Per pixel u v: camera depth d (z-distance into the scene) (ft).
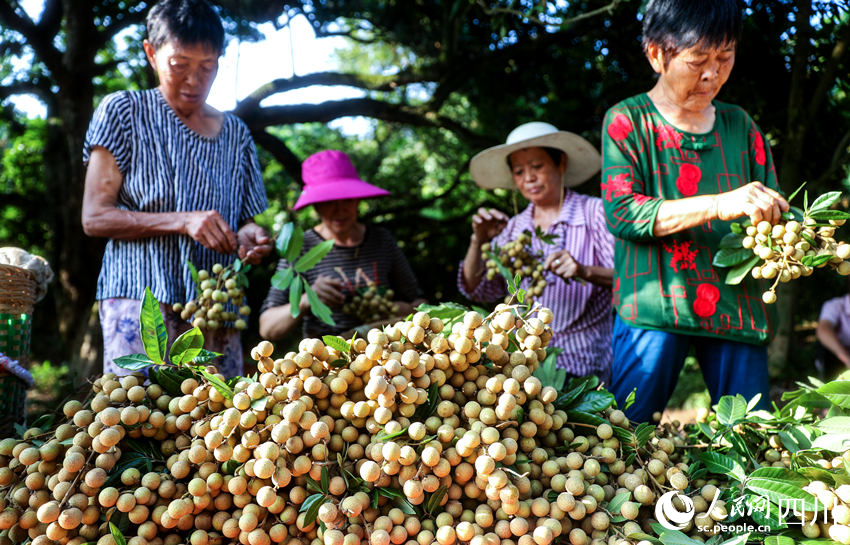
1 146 33.78
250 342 18.67
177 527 3.77
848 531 3.58
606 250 8.04
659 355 6.07
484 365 4.21
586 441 4.22
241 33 16.21
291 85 17.16
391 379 3.76
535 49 16.76
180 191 6.36
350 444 3.91
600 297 8.11
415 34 18.08
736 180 6.07
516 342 4.37
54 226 24.11
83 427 3.91
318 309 5.93
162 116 6.38
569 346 8.02
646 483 4.12
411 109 18.56
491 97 19.31
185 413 4.02
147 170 6.27
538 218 8.79
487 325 4.23
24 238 31.27
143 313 4.19
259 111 17.13
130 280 6.17
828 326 11.69
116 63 22.17
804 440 4.44
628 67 17.21
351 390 4.00
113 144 6.15
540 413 4.00
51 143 23.98
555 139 8.21
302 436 3.74
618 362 6.40
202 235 5.97
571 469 4.04
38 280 5.80
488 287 8.97
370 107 18.16
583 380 4.65
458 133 19.43
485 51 17.99
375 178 28.12
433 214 29.71
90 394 4.34
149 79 14.16
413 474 3.69
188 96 6.31
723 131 6.14
